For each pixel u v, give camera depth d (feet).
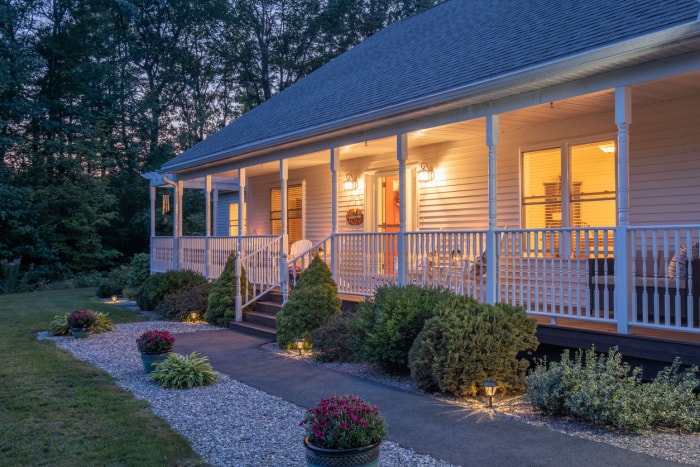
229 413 20.72
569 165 31.55
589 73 23.47
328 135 37.37
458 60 32.96
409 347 25.17
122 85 102.06
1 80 80.69
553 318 24.62
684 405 18.24
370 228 45.14
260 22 117.50
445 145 38.75
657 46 20.53
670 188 27.43
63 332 37.73
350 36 114.93
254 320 39.88
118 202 101.04
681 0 22.84
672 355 20.27
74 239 91.81
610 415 17.97
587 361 20.29
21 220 85.71
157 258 61.00
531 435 17.90
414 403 21.58
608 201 29.89
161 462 16.17
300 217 52.90
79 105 97.66
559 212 32.12
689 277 20.10
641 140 28.53
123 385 24.88
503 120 31.53
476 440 17.48
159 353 26.89
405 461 15.89
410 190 41.39
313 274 33.86
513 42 30.42
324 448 13.69
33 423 19.70
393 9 114.11
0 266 81.76
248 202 60.90
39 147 92.89
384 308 25.89
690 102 26.66
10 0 91.56
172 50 111.24
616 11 26.45
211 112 116.26
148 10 109.70
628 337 21.54
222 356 30.94
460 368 22.03
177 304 45.24
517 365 22.86
